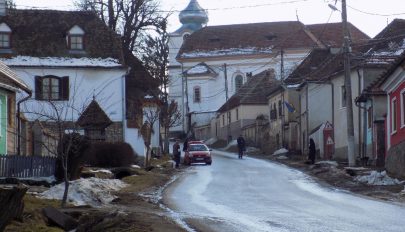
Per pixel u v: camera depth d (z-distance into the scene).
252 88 86.50
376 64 45.00
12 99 35.44
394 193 26.08
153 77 60.34
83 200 22.20
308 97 56.84
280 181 32.75
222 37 102.62
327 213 19.42
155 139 60.28
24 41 49.66
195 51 101.75
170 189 28.48
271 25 103.25
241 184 31.00
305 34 93.06
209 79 99.06
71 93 48.09
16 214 15.41
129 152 40.03
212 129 97.19
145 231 15.48
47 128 41.41
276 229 16.14
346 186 29.61
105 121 46.69
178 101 100.31
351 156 37.97
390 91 36.91
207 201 23.50
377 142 39.78
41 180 27.17
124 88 49.12
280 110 67.88
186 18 117.19
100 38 50.78
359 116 44.84
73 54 49.47
